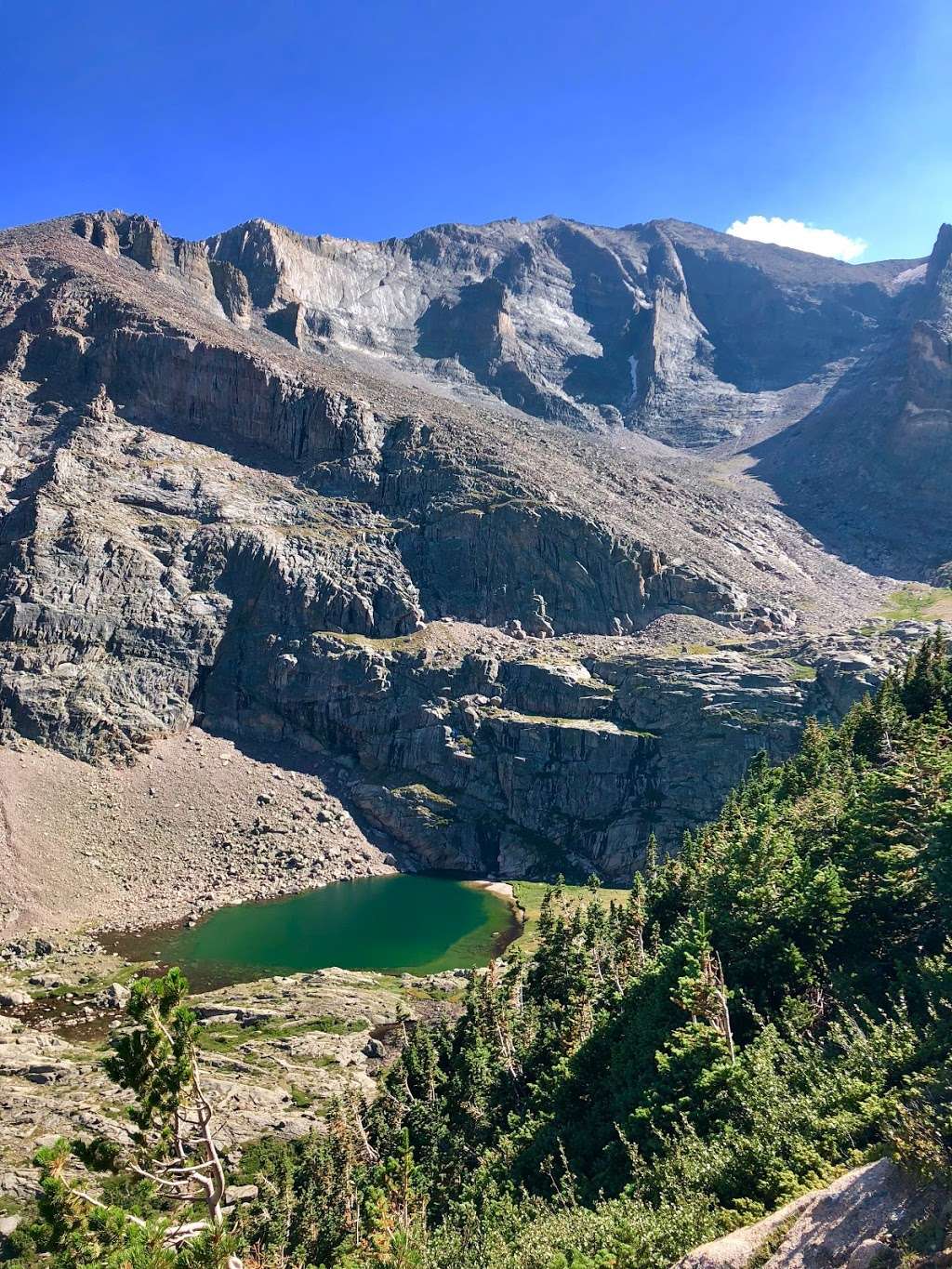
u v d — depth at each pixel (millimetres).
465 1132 58938
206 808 180375
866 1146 23531
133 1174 23328
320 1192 55062
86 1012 108188
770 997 42656
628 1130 37344
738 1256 19375
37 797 166000
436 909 153625
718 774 175750
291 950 133000
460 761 192500
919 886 43094
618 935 76562
